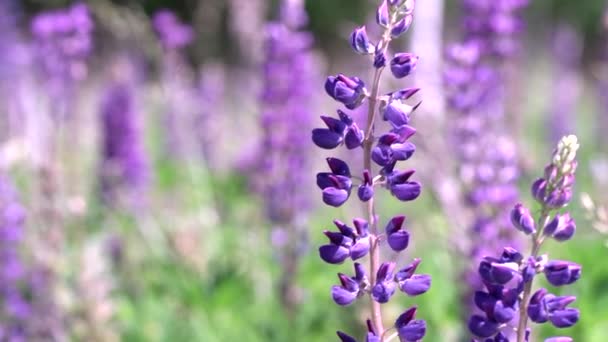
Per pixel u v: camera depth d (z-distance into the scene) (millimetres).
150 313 6824
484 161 5570
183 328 6496
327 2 21359
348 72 15586
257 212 7855
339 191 2670
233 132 12195
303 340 6453
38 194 6223
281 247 6758
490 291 2613
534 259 2592
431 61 7562
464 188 5660
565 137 2592
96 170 9008
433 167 6613
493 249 5414
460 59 6109
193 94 10180
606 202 7559
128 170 8875
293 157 7023
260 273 7332
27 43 11961
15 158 7625
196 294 6645
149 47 9070
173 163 11383
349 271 7242
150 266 7527
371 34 7594
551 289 6039
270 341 6438
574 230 2619
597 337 5836
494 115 6547
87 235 8023
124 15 8992
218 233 8203
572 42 15781
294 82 7191
